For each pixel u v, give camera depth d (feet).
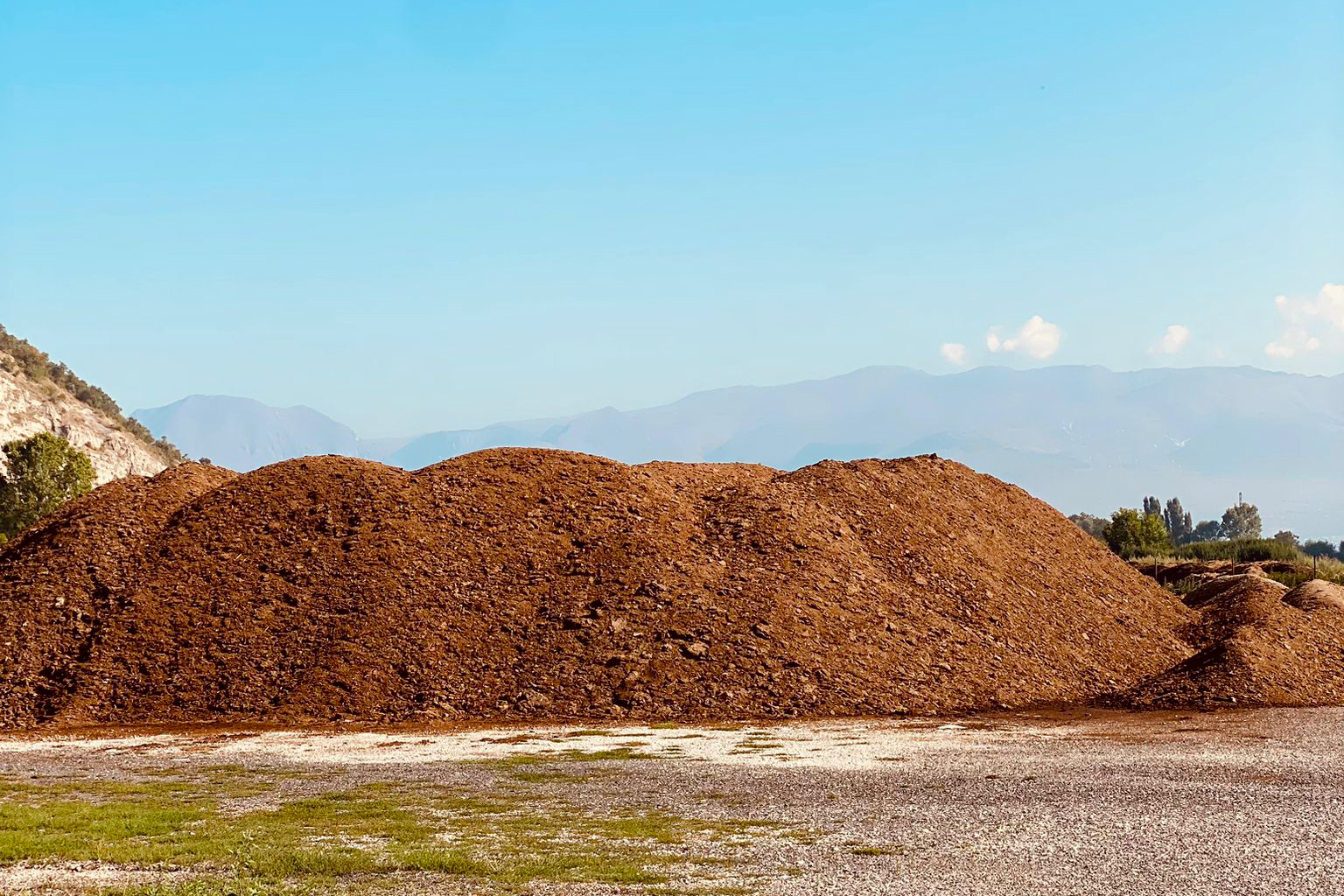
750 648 104.88
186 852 46.85
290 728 91.76
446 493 129.18
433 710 96.37
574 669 102.27
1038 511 157.89
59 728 92.63
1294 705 100.27
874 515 136.77
